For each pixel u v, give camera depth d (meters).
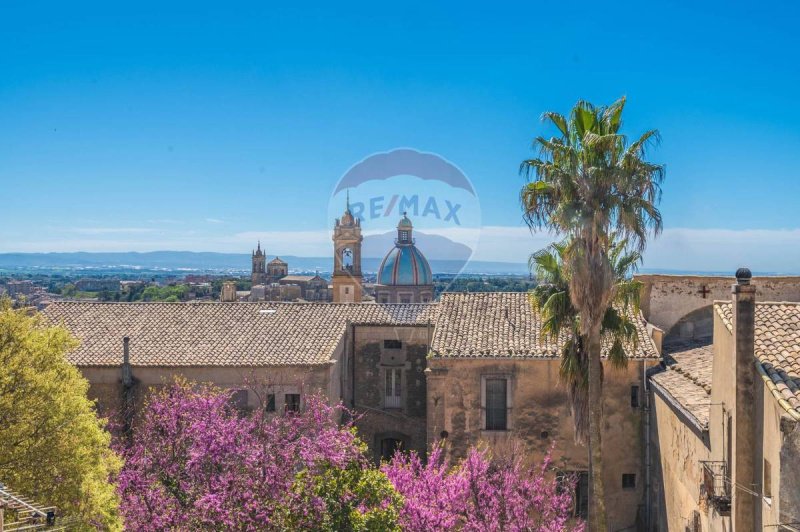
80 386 20.70
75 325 32.28
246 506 18.45
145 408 27.84
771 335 16.95
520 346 27.14
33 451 18.38
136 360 29.39
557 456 26.67
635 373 26.30
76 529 17.45
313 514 18.31
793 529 13.98
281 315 32.84
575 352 22.17
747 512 15.98
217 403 21.61
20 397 18.84
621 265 21.00
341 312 33.22
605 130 19.83
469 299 30.78
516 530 20.44
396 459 23.89
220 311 33.28
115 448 24.53
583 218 18.86
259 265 154.50
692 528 20.14
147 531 18.95
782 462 14.08
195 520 18.67
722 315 17.80
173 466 20.14
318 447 19.22
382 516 18.42
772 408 15.00
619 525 26.31
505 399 27.03
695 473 19.92
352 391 32.62
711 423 18.30
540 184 19.73
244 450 19.44
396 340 32.44
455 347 27.38
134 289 144.62
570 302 21.59
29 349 19.80
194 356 29.53
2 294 21.95
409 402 32.25
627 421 26.38
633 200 19.14
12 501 14.77
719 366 17.81
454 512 20.81
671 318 29.14
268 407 28.84
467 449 27.05
